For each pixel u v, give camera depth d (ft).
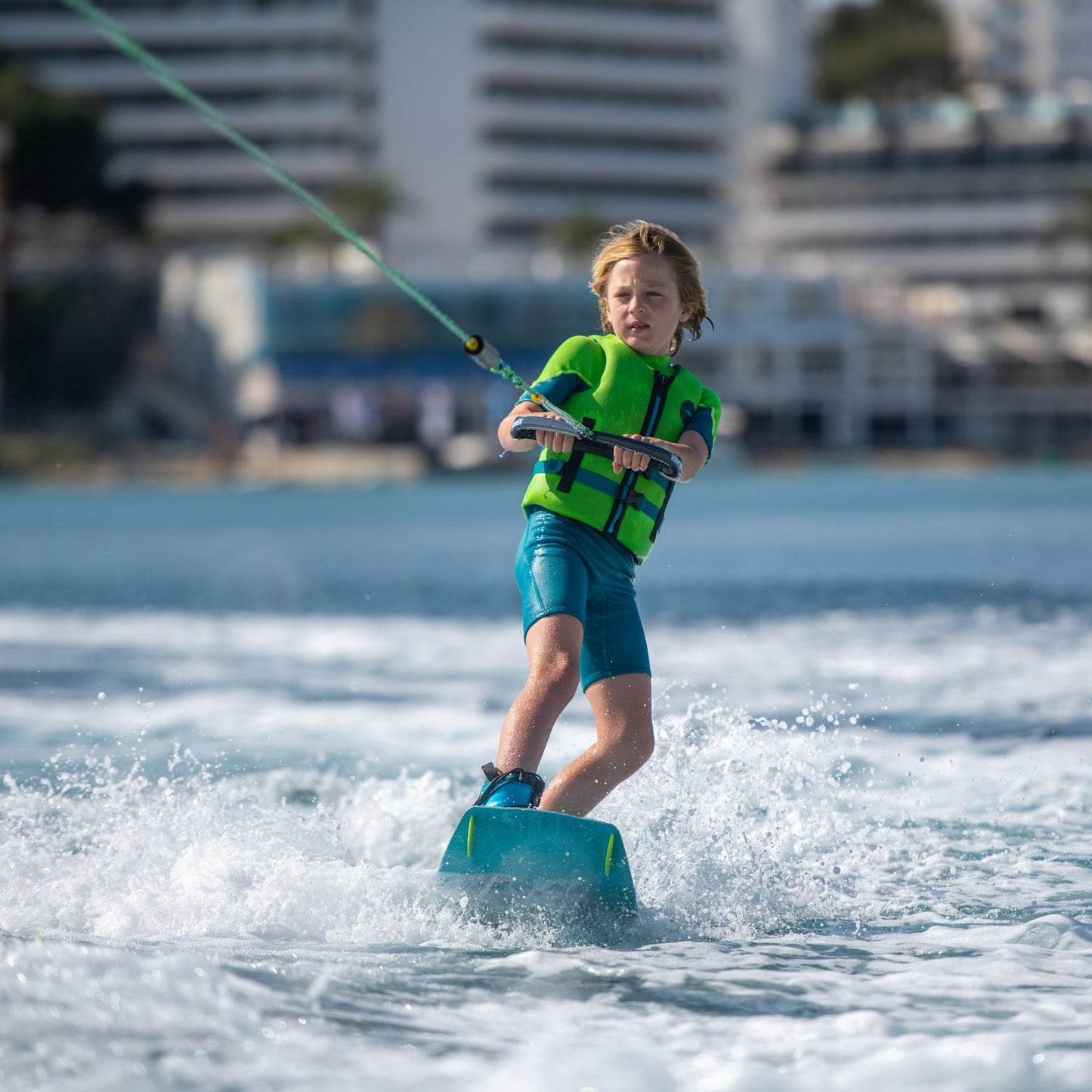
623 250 45.60
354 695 80.12
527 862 37.60
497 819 37.58
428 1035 26.78
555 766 59.88
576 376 44.52
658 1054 26.20
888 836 46.91
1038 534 255.09
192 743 64.59
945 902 39.75
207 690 82.69
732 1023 28.19
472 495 588.50
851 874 42.57
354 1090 23.70
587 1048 26.30
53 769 57.31
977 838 46.96
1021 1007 29.37
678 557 207.10
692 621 118.73
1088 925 36.99
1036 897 40.19
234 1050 25.21
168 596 157.69
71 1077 23.44
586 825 37.47
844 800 51.57
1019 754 60.29
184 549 264.72
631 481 43.32
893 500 463.42
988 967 32.99
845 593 142.82
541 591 42.14
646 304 45.01
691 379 46.16
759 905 39.27
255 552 250.16
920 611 123.85
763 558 201.77
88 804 49.80
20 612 139.33
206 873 40.37
